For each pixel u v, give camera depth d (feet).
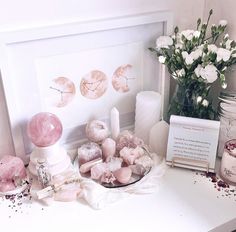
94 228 2.43
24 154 3.00
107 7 2.84
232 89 3.09
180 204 2.62
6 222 2.51
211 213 2.53
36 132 2.68
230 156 2.72
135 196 2.70
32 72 2.74
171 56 2.95
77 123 3.14
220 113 2.93
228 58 2.68
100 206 2.58
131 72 3.19
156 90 3.42
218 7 3.08
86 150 2.95
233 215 2.50
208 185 2.80
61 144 3.15
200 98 2.91
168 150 2.93
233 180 2.77
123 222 2.47
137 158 2.96
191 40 2.84
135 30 3.01
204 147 2.83
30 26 2.62
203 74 2.69
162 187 2.79
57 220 2.51
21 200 2.71
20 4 2.52
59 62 2.81
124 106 3.33
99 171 2.79
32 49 2.66
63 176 2.78
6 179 2.78
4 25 2.53
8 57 2.60
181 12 3.21
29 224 2.48
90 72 2.98
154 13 3.00
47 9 2.62
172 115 2.94
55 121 2.75
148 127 3.23
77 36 2.78
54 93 2.91
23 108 2.84
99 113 3.21
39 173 2.70
